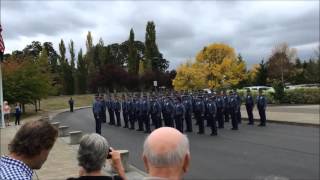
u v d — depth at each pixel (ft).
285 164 45.75
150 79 285.23
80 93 316.40
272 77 306.76
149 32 309.63
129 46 317.01
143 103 87.04
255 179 39.09
